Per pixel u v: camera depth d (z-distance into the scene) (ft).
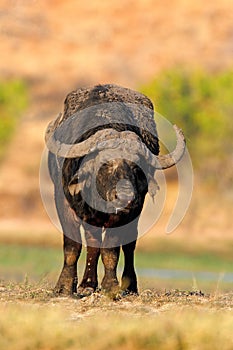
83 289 153.28
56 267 301.43
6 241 557.74
